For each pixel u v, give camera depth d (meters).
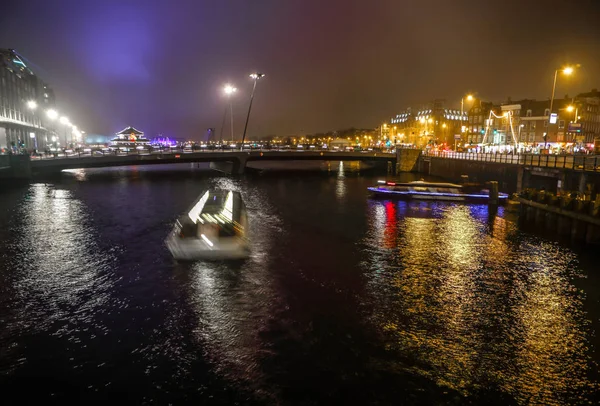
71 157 50.31
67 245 19.34
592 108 81.44
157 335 10.63
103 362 9.38
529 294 13.61
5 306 12.44
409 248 19.34
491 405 8.03
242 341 10.31
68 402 8.02
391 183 41.22
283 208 30.97
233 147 66.69
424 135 137.00
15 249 18.66
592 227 19.09
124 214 27.61
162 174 62.41
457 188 39.66
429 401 8.11
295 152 65.12
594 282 14.77
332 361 9.45
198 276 14.98
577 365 9.42
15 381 8.66
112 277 14.90
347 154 68.12
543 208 22.36
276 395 8.25
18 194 37.44
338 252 18.47
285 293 13.41
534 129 83.75
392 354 9.75
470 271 15.92
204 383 8.62
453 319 11.65
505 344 10.30
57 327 11.08
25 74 100.12
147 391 8.37
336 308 12.28
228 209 18.80
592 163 29.02
